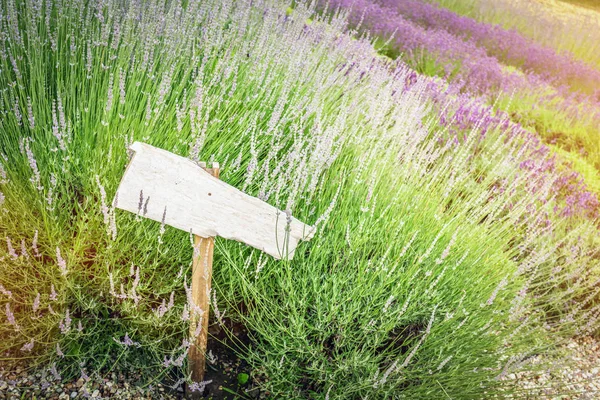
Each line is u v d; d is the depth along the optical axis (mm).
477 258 2592
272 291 2396
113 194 2234
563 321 2547
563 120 6863
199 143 2115
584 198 4395
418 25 9281
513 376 2580
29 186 2227
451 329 2328
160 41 2992
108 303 2221
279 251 2072
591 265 3537
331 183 2717
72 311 2176
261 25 3479
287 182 2580
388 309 2293
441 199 2777
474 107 5215
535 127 6871
